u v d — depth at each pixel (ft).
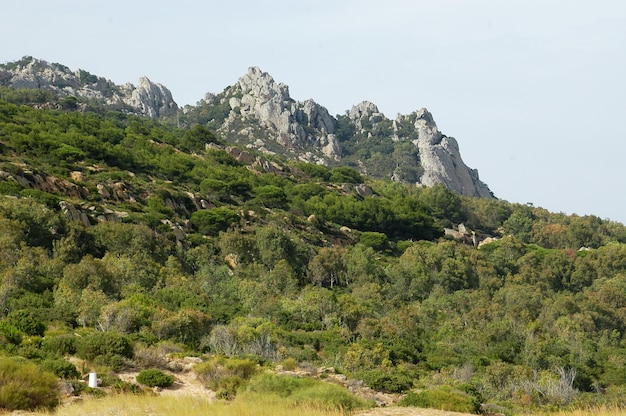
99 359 110.22
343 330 213.66
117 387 96.48
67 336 119.75
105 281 200.64
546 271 403.75
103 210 300.61
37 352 109.50
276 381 100.53
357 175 634.02
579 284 411.34
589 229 578.66
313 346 195.52
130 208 323.98
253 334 162.50
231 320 202.18
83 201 303.48
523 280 386.52
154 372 105.19
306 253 342.44
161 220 318.04
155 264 248.52
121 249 263.70
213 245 319.47
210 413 74.59
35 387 82.17
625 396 179.42
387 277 334.65
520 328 253.65
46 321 151.43
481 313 272.31
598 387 204.54
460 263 364.38
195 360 123.54
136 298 193.88
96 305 160.66
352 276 327.47
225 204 406.00
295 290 276.00
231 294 246.47
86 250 254.68
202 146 552.00
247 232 354.13
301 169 600.80
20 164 320.09
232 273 286.66
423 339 238.27
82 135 414.00
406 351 205.87
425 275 334.03
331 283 318.86
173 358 125.70
